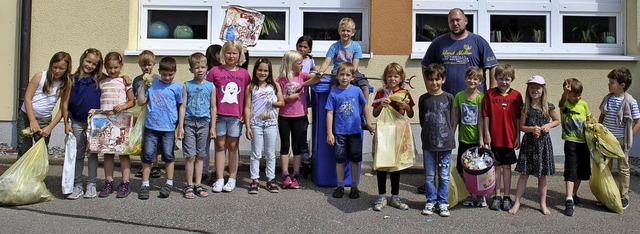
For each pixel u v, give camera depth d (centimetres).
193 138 510
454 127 487
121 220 436
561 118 504
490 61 536
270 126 529
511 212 474
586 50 745
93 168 504
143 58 530
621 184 501
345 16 751
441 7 740
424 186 539
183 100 506
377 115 501
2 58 705
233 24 602
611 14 745
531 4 744
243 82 527
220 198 503
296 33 748
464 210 483
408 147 478
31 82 491
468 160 479
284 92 548
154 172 581
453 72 537
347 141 514
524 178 480
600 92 714
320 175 552
